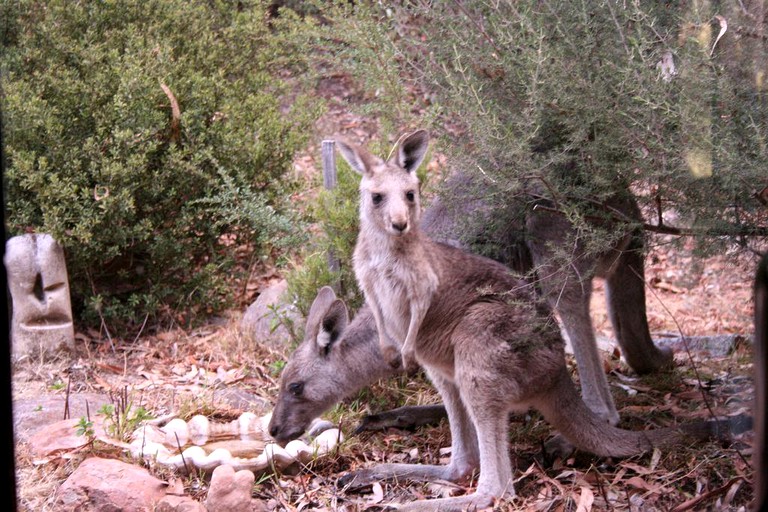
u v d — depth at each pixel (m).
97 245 4.39
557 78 3.52
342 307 3.83
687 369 4.27
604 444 3.68
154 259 4.55
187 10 4.76
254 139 4.66
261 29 4.91
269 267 4.96
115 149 4.36
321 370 3.86
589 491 3.57
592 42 3.54
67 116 4.45
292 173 4.84
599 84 3.51
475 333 3.65
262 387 4.23
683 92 3.41
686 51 3.44
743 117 3.45
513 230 3.94
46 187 4.30
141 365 4.37
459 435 3.77
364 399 4.14
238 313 4.66
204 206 4.59
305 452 3.76
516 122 3.58
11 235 4.37
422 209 4.16
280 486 3.70
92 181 4.45
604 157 3.56
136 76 4.43
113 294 4.60
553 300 3.86
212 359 4.40
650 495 3.57
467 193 3.79
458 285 3.70
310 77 4.80
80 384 4.21
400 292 3.69
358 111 4.09
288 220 4.41
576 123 3.54
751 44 3.48
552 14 3.61
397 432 3.99
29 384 4.19
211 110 4.64
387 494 3.70
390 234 3.63
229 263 4.66
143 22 4.72
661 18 3.61
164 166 4.47
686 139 3.43
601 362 3.95
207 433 3.91
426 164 4.21
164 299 4.65
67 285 4.36
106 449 3.72
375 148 4.21
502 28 3.65
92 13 4.63
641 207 3.76
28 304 4.30
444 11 3.79
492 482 3.59
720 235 3.51
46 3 4.60
